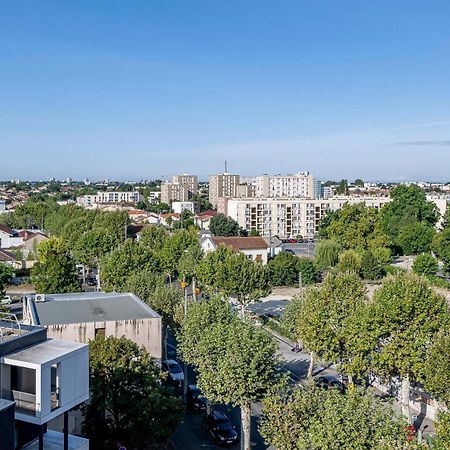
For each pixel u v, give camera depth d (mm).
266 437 32344
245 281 75188
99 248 105188
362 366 43844
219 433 42094
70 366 28766
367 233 123625
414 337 41656
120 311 49188
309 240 166250
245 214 172625
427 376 38188
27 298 52656
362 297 51656
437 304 42562
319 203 177875
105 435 36531
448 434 28766
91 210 178875
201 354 42156
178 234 105938
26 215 197125
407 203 150875
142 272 70750
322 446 27547
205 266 81000
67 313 48250
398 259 130375
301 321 51344
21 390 28609
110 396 36031
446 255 111188
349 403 28656
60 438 31312
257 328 42438
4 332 30750
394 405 47031
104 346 38062
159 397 36438
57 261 77062
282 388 35312
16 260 121312
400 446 27578
